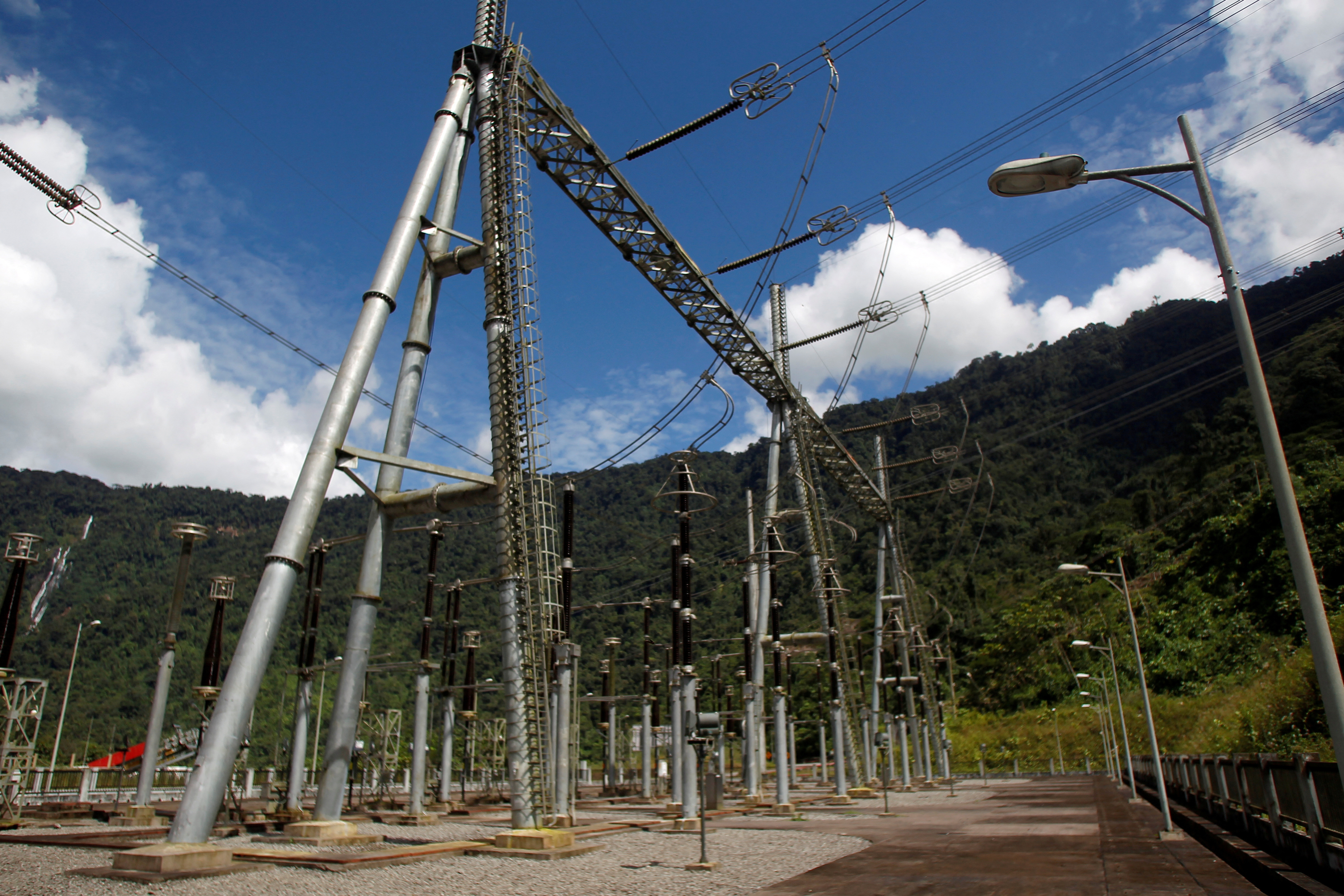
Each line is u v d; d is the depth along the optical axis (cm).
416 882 1548
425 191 2458
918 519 17412
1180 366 17812
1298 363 13150
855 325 4188
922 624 6575
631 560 4838
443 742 3981
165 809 3472
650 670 5016
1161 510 12706
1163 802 2397
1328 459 8888
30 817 2958
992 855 2011
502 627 2131
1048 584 12588
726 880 1609
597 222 3086
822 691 6412
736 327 3603
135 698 12575
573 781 2961
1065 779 7050
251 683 1833
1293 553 898
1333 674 851
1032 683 10762
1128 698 8556
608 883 1562
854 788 4459
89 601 17862
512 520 2175
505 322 2322
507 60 2586
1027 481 17338
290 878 1575
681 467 2905
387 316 2294
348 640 2272
